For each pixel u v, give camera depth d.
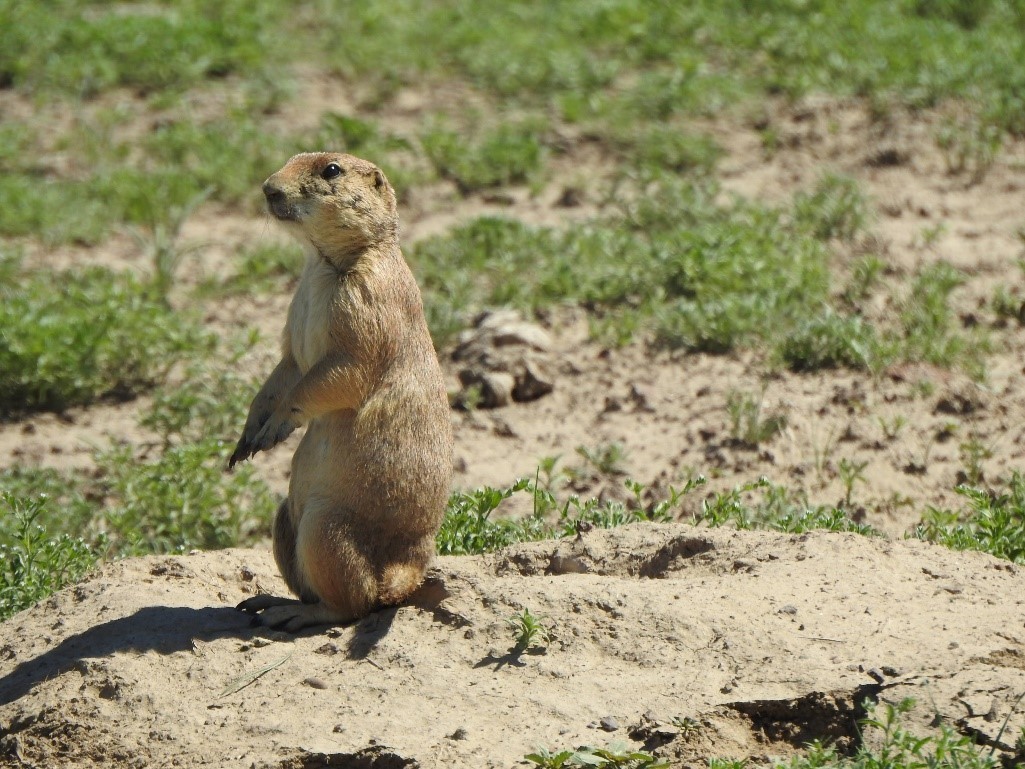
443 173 19.91
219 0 26.09
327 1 26.36
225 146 20.50
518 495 11.66
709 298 15.06
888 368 13.62
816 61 22.16
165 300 16.20
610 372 14.11
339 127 20.45
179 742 7.09
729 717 6.96
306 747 6.91
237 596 8.85
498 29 24.62
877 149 19.36
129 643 7.81
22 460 12.91
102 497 12.14
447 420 8.25
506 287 15.88
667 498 11.35
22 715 7.42
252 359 14.61
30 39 23.61
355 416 7.93
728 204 18.08
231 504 11.29
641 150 20.11
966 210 17.55
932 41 22.33
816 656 7.30
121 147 20.75
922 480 11.69
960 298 15.15
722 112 21.23
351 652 7.71
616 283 15.78
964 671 7.06
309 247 8.16
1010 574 8.34
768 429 12.31
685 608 7.77
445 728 6.99
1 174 20.25
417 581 8.12
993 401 12.91
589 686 7.25
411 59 23.67
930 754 6.54
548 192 19.38
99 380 14.47
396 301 8.02
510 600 7.90
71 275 16.73
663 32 24.11
